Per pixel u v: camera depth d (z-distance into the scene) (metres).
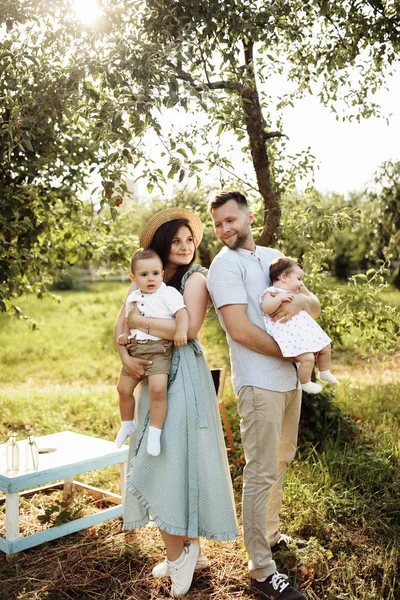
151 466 3.28
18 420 6.83
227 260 3.34
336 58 5.22
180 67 3.69
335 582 3.51
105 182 3.66
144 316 3.32
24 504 4.59
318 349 3.38
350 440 5.81
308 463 5.00
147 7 4.41
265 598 3.31
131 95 3.36
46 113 4.32
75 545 3.91
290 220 5.93
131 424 3.51
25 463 3.84
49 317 17.44
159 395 3.25
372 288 5.50
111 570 3.63
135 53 3.47
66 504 4.09
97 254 6.84
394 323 5.37
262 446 3.29
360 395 7.41
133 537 4.03
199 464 3.26
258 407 3.27
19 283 5.45
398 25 5.02
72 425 6.81
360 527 4.11
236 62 4.54
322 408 6.00
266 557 3.34
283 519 4.19
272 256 3.62
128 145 3.35
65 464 3.91
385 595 3.44
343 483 4.65
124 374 3.46
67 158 5.78
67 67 3.95
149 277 3.34
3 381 9.95
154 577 3.54
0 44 4.21
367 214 8.06
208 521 3.25
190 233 3.54
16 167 5.30
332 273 20.08
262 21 4.30
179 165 3.36
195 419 3.29
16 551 3.72
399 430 6.08
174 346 3.39
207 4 4.20
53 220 6.25
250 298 3.38
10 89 4.23
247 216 3.45
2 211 5.03
